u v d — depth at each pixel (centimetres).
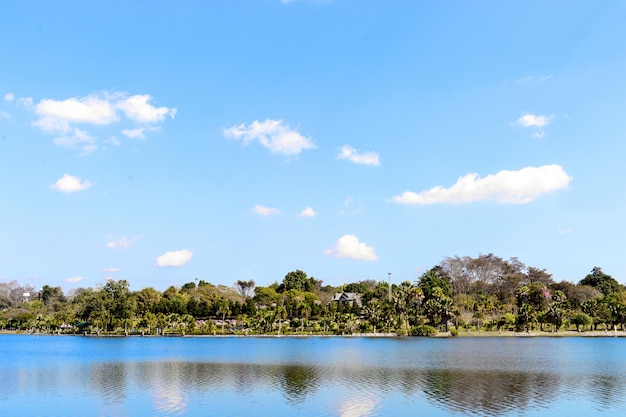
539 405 5294
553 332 17650
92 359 10444
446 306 17488
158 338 18412
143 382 6981
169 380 7150
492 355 10644
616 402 5459
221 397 5769
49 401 5638
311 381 6975
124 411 5084
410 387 6412
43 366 9125
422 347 12862
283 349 12619
